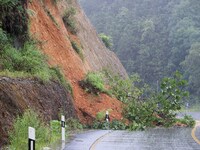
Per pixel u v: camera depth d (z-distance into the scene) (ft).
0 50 63.87
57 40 102.42
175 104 97.71
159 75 397.80
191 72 344.69
